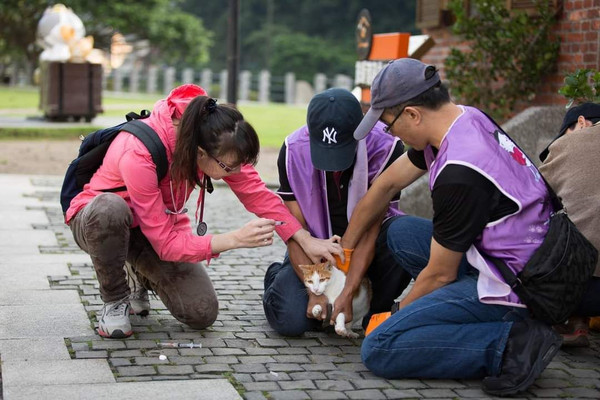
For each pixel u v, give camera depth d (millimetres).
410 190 7566
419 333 3768
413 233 4266
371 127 3793
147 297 4742
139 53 61750
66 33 17391
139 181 4035
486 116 3826
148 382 3705
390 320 3832
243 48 58312
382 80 3721
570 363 4188
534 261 3615
